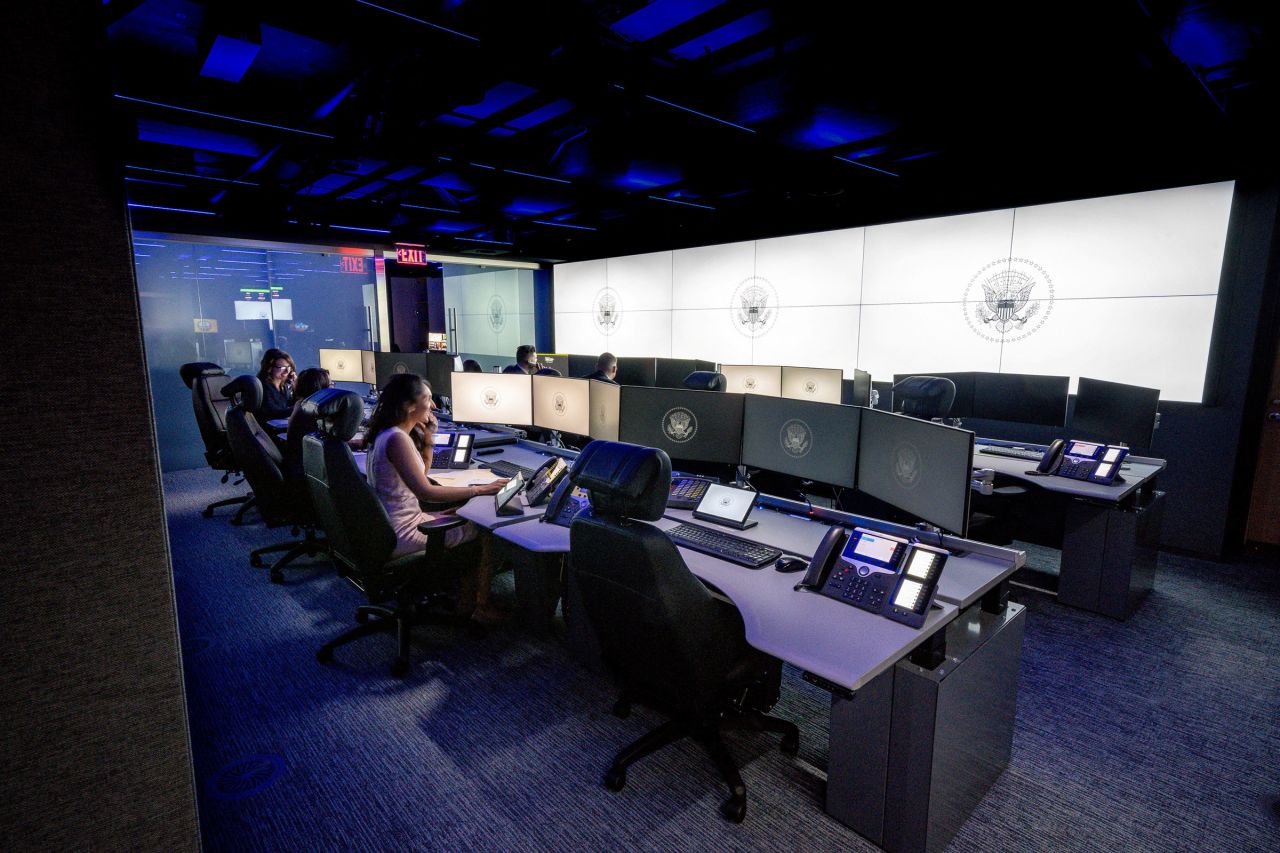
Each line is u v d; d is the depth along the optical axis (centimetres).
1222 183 432
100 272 83
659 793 215
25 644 82
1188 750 237
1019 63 336
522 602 326
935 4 284
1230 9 300
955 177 550
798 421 279
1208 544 449
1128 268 478
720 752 212
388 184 679
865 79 376
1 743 82
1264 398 452
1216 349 439
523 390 428
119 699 91
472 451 402
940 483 210
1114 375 492
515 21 289
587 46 315
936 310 592
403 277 881
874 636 168
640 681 204
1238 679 285
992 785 217
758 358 754
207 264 1055
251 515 538
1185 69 316
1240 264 427
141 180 610
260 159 563
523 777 222
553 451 414
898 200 594
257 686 279
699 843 194
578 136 522
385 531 265
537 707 263
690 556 229
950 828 192
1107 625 339
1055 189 498
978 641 195
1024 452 416
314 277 1183
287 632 329
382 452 285
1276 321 440
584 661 290
